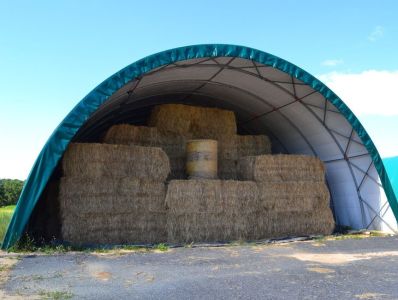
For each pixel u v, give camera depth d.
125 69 11.49
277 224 13.23
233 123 15.45
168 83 14.91
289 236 13.27
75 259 9.01
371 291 6.39
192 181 12.38
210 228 12.38
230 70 14.18
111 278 7.21
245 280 7.07
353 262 8.86
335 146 15.87
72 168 11.40
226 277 7.30
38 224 13.59
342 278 7.25
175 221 12.13
